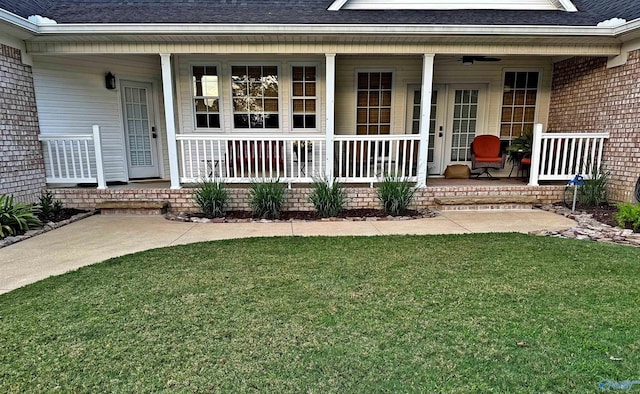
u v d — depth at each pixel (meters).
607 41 5.89
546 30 5.57
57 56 6.28
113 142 7.27
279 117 7.59
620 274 3.23
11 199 4.86
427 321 2.43
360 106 7.87
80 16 5.86
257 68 7.45
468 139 8.18
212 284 3.07
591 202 6.16
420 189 6.31
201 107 7.56
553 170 7.28
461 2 7.06
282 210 6.20
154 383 1.85
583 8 7.04
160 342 2.21
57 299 2.79
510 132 8.10
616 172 6.11
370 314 2.54
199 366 1.98
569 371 1.91
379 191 6.09
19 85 5.63
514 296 2.80
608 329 2.31
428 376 1.89
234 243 4.31
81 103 6.71
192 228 5.12
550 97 7.91
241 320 2.47
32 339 2.24
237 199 6.18
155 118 7.83
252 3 6.77
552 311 2.56
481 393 1.76
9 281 3.21
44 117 6.18
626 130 5.91
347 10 6.72
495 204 6.22
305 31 5.46
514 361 2.00
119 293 2.90
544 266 3.44
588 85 6.77
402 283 3.07
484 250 3.96
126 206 6.00
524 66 7.82
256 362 2.01
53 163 6.32
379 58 7.68
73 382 1.86
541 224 5.19
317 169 7.30
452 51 5.98
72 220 5.52
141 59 7.45
